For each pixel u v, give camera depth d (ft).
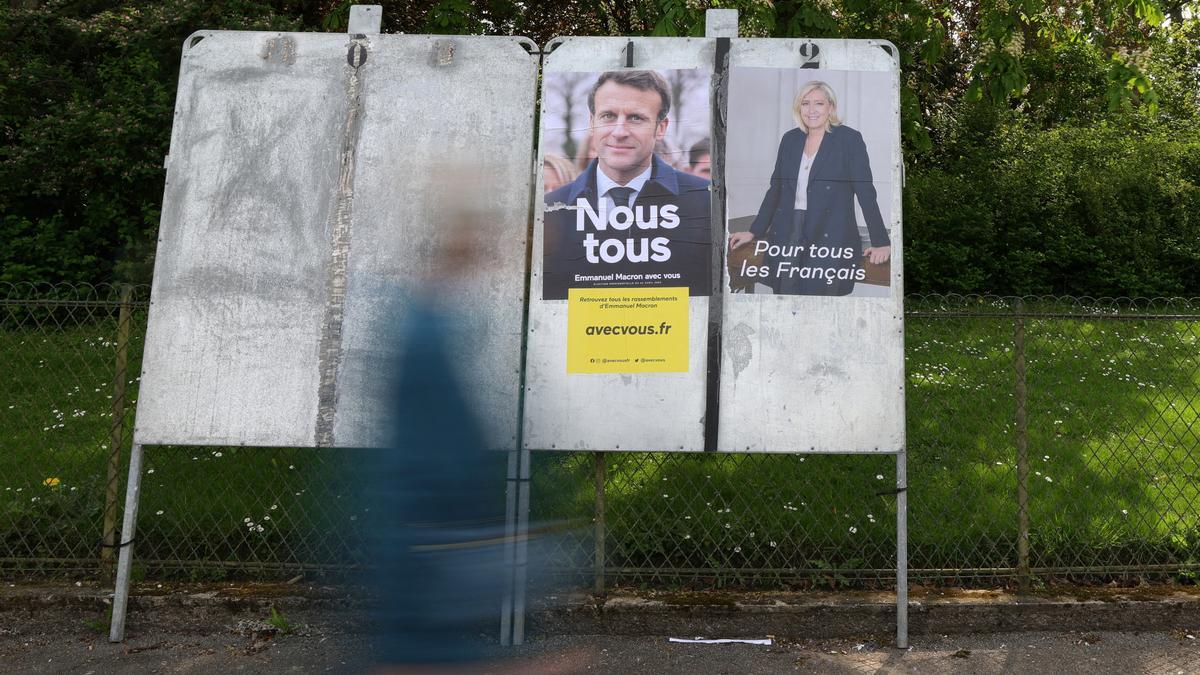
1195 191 52.34
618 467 16.15
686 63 13.07
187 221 12.97
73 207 37.29
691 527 14.80
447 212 10.50
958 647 12.70
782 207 12.82
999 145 55.06
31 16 38.83
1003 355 22.50
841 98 12.96
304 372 12.68
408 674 9.32
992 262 49.55
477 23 27.50
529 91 13.08
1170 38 58.39
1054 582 13.88
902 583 12.67
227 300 12.84
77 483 16.11
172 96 36.52
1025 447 13.82
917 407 20.59
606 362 12.73
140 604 13.23
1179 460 18.40
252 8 37.91
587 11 36.06
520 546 12.66
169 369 12.75
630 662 12.30
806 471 16.94
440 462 9.51
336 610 13.25
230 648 12.69
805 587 13.83
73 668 12.12
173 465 16.85
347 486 15.58
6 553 14.61
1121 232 51.44
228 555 14.67
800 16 21.66
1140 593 13.39
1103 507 15.81
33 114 38.17
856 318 12.72
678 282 12.78
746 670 12.08
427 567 9.40
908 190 49.34
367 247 12.84
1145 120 58.95
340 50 13.23
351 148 13.03
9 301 14.96
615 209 12.91
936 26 25.81
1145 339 23.18
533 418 12.69
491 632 12.86
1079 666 12.09
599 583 13.52
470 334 10.28
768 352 12.69
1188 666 12.02
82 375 19.70
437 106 13.07
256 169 13.04
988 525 15.02
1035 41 27.43
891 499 15.99
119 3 40.83
